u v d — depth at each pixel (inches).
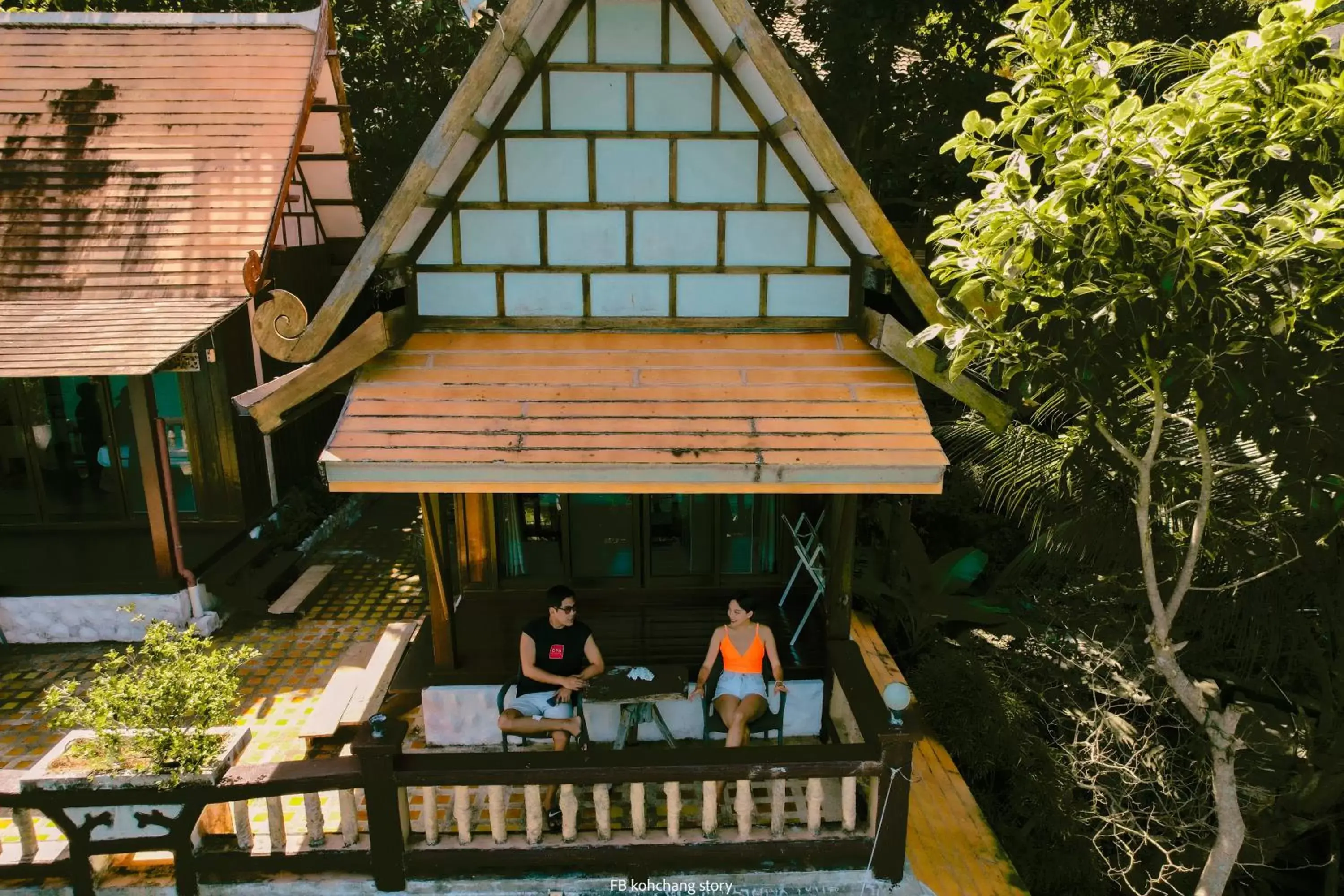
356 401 249.4
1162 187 200.5
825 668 312.3
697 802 288.5
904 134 594.9
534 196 265.3
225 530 466.6
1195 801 344.8
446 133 226.8
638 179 264.7
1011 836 330.0
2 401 443.2
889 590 434.3
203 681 247.9
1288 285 205.3
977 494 524.7
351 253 596.1
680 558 359.3
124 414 452.1
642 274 272.4
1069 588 438.0
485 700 307.3
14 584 400.2
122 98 483.2
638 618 339.0
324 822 278.4
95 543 447.2
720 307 276.2
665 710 312.7
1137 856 346.0
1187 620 350.6
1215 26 530.9
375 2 627.8
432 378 257.3
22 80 486.3
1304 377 206.5
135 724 244.5
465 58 621.6
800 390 258.4
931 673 369.7
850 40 528.7
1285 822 344.5
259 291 238.4
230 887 249.6
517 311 274.2
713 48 253.4
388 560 510.0
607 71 255.1
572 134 259.6
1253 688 384.8
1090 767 356.2
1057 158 217.6
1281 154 197.0
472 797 289.0
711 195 267.0
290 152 465.1
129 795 238.7
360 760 241.4
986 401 258.8
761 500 355.6
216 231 440.5
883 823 250.8
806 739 316.8
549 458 236.4
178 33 510.6
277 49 506.9
